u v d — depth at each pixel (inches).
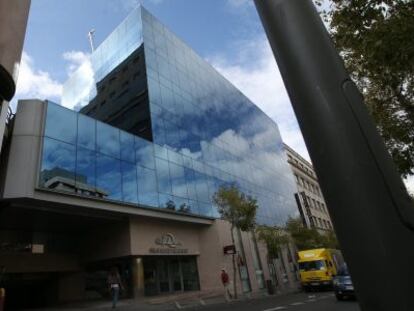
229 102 1560.0
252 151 1620.3
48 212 679.7
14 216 682.8
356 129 51.8
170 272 956.0
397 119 368.8
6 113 546.0
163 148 985.5
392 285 44.1
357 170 49.6
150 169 894.4
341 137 51.5
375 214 47.0
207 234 1051.3
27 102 657.6
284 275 1389.0
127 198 786.2
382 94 366.0
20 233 786.2
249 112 1743.4
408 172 355.9
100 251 845.2
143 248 825.5
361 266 46.9
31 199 597.3
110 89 1190.3
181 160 1047.6
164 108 1068.5
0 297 521.0
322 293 932.0
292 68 57.9
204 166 1166.3
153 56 1123.3
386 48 247.9
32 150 622.2
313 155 54.4
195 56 1396.4
